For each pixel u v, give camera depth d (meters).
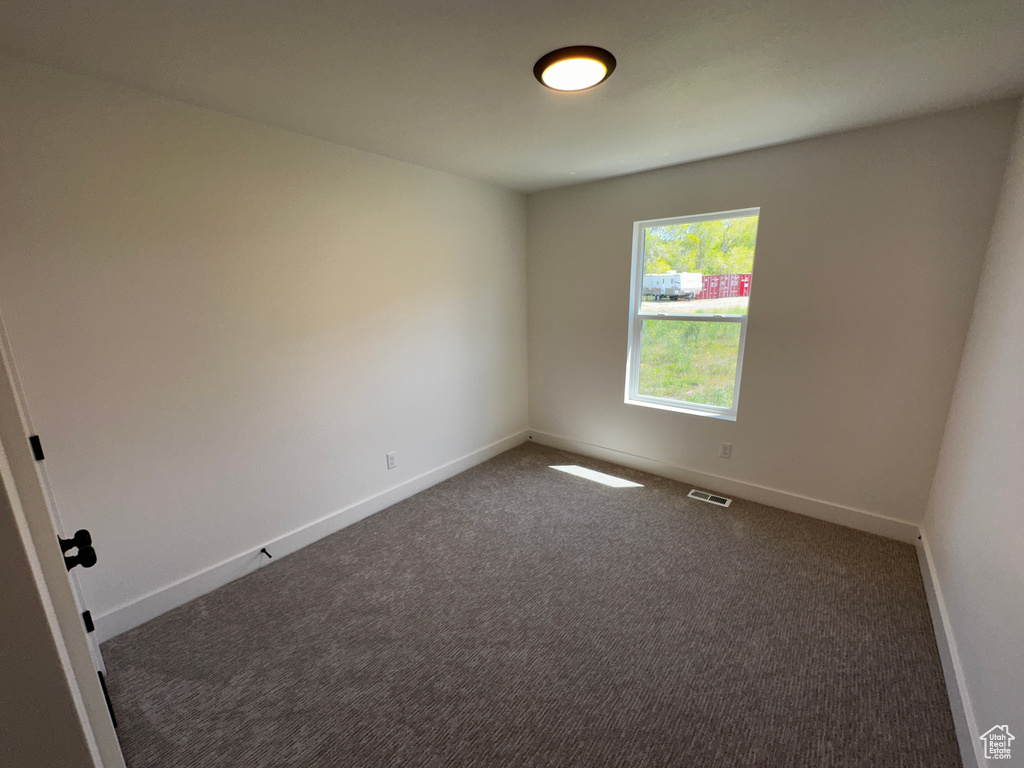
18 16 1.21
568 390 3.81
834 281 2.44
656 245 3.18
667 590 2.11
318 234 2.38
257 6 1.18
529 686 1.61
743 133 2.26
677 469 3.30
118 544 1.86
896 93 1.81
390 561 2.38
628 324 3.35
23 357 1.56
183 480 2.02
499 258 3.55
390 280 2.78
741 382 2.87
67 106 1.57
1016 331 1.47
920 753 1.35
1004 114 1.90
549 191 3.56
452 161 2.73
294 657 1.76
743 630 1.86
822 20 1.28
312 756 1.38
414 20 1.26
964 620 1.55
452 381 3.33
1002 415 1.48
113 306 1.75
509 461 3.72
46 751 0.49
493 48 1.42
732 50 1.45
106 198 1.69
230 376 2.13
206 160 1.93
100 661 1.61
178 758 1.38
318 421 2.52
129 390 1.82
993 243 1.93
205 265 1.98
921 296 2.21
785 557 2.34
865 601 2.01
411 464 3.11
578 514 2.84
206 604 2.06
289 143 2.20
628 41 1.38
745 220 2.78
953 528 1.84
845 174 2.31
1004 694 1.16
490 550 2.46
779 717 1.48
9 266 1.51
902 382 2.33
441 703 1.55
